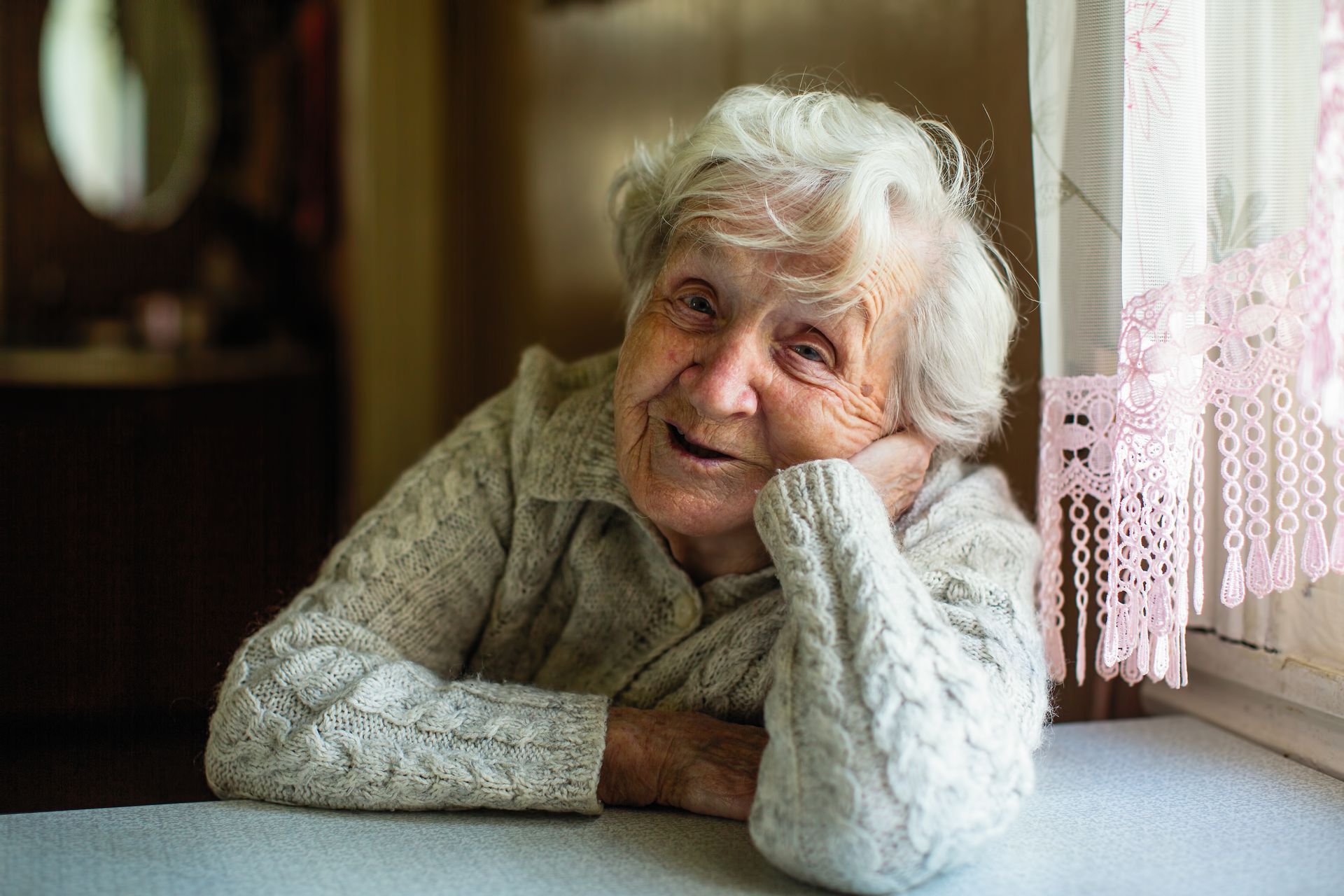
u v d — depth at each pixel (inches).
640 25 81.4
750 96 42.8
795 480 37.3
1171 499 37.7
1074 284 42.2
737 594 43.8
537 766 36.9
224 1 149.6
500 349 109.1
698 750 38.3
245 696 38.9
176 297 143.6
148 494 83.7
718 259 39.1
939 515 43.4
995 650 36.6
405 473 48.1
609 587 46.0
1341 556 35.3
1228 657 48.3
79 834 35.6
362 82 117.6
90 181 140.9
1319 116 32.3
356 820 37.3
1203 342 37.4
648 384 40.3
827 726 31.5
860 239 38.2
